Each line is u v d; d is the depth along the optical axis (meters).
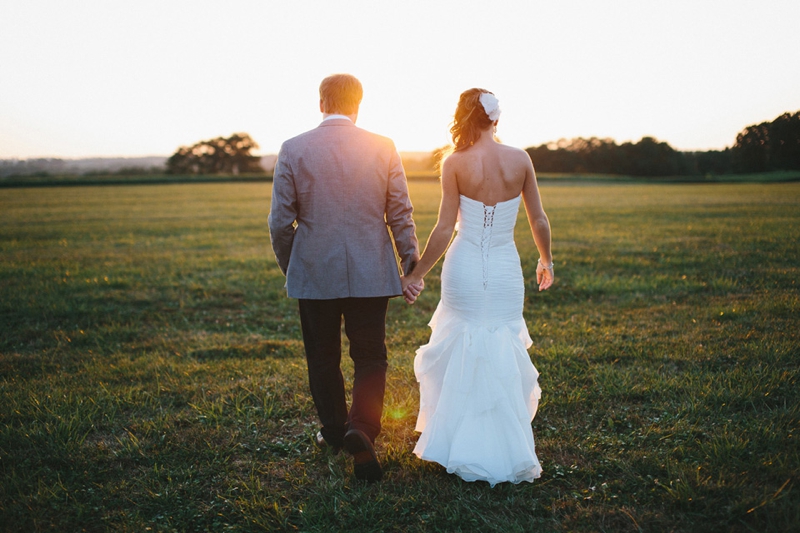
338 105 2.65
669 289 6.28
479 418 2.55
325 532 2.21
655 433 2.86
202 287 7.14
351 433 2.43
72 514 2.35
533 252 9.52
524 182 2.65
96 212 22.25
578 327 4.97
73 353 4.60
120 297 6.60
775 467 2.44
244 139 107.75
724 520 2.16
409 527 2.23
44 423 3.15
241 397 3.54
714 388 3.36
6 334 5.12
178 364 4.23
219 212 21.73
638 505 2.30
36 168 94.75
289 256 2.66
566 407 3.28
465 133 2.60
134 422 3.19
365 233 2.59
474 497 2.41
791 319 4.77
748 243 9.45
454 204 2.62
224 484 2.58
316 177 2.54
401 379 3.82
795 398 3.17
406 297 2.81
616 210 18.80
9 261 9.39
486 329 2.61
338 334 2.73
